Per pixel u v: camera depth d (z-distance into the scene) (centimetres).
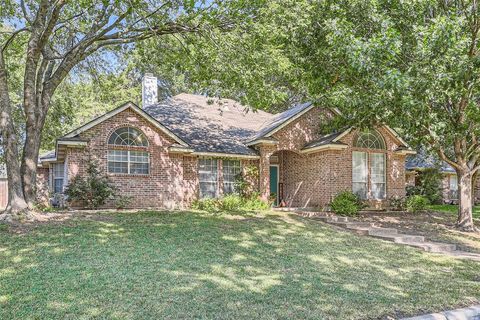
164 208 1683
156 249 903
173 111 2214
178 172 1784
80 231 1050
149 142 1711
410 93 1147
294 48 1427
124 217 1305
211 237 1062
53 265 750
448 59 1117
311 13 1339
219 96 1517
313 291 653
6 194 2423
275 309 560
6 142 1214
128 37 1454
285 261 862
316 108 2067
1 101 1226
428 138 1479
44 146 2578
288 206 2166
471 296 660
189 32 1405
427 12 1350
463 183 1534
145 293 608
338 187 1856
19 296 582
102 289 620
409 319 531
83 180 1543
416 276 791
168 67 1669
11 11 1530
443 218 1809
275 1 1289
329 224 1460
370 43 1136
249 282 688
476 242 1258
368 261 906
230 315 532
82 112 2767
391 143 2031
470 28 1268
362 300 616
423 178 2702
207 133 2048
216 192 1920
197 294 612
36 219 1179
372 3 1253
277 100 1482
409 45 1280
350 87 1374
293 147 2003
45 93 1350
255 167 1997
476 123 1359
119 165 1642
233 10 1302
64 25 1567
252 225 1283
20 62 2042
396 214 1870
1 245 886
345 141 1902
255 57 1338
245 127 2291
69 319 503
